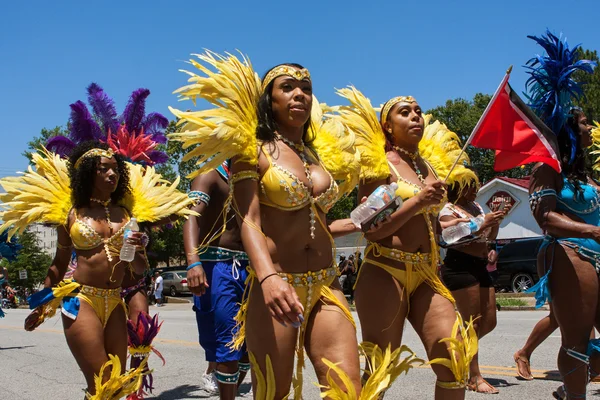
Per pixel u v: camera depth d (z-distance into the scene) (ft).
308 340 10.35
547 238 14.67
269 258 9.76
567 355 14.21
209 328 16.33
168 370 25.49
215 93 10.48
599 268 14.02
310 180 10.73
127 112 25.91
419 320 12.57
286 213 10.45
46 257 177.47
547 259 14.48
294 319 9.28
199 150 10.12
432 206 13.04
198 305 16.48
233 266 16.34
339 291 10.73
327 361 9.74
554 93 15.10
